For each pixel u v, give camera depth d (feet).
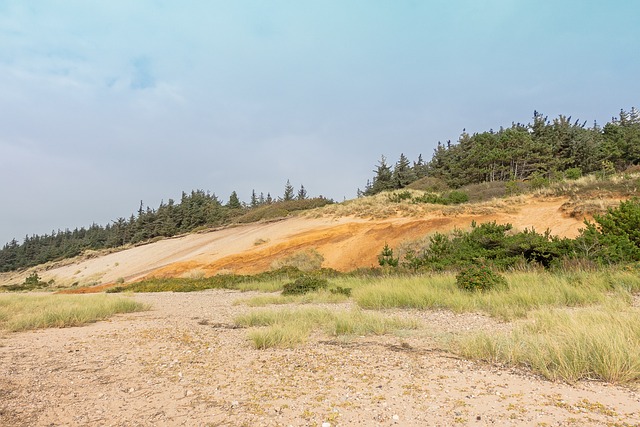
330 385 14.73
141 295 65.36
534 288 33.83
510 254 52.95
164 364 18.84
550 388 13.50
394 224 91.20
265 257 93.50
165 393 14.39
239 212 273.95
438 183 186.80
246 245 108.06
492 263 49.39
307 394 13.82
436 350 19.69
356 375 15.90
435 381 14.73
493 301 31.19
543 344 17.07
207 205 305.94
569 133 198.90
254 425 11.19
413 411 11.80
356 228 97.19
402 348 20.44
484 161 184.14
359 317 28.25
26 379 16.43
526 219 77.82
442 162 253.03
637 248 44.75
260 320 31.14
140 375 16.96
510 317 26.30
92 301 47.88
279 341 22.71
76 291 92.84
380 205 111.24
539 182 108.99
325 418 11.51
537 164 180.14
